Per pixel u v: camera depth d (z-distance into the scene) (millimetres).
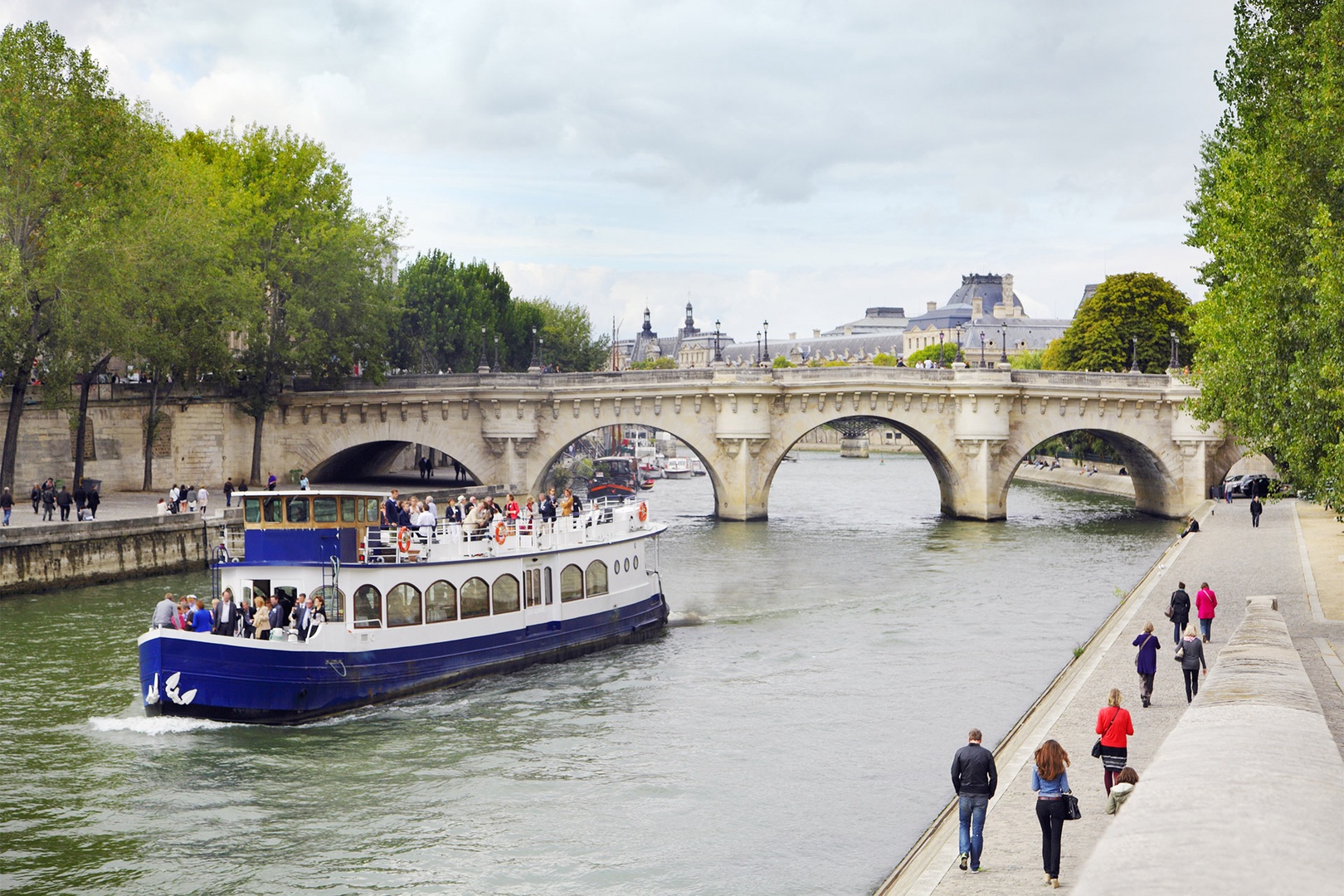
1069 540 86875
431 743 37750
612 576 52156
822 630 54531
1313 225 39844
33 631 50406
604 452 186000
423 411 95250
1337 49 39906
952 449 100750
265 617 39781
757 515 99812
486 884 27656
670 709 41625
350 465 110562
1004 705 41250
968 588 65375
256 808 32125
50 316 64688
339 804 32531
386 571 41969
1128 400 100438
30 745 36531
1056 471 155500
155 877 27984
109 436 81250
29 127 63438
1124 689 35719
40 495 67188
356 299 92312
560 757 36469
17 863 28641
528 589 47688
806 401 99375
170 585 62188
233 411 90062
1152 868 10641
